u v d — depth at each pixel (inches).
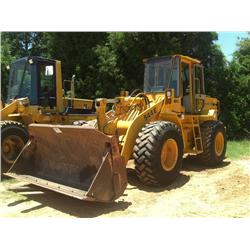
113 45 700.7
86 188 237.6
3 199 257.9
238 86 759.7
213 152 370.9
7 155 339.9
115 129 295.4
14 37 895.1
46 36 784.3
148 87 348.8
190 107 359.3
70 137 247.1
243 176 328.5
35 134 279.0
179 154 293.9
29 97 388.2
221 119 737.6
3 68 697.0
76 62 730.8
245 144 611.2
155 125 281.3
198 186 293.4
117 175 228.2
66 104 432.1
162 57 343.6
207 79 740.0
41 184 253.0
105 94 703.7
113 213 228.5
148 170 272.4
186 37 710.5
